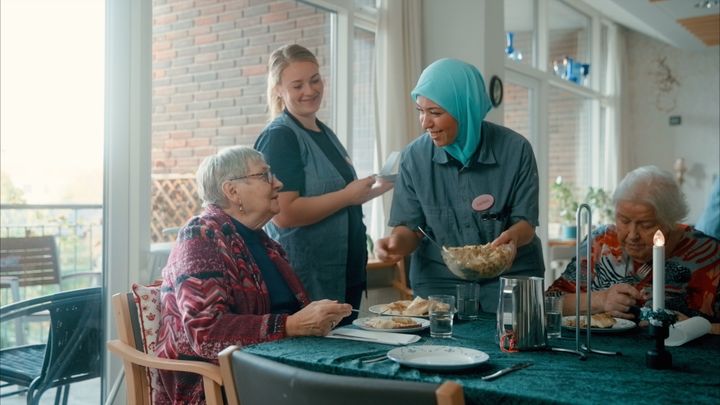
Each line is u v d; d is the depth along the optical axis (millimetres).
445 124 2039
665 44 8102
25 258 2371
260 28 3436
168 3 2914
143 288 1795
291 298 1897
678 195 1822
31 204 2377
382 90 3936
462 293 1855
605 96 7727
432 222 2164
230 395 1144
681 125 8055
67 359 2441
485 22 4148
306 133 2346
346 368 1264
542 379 1184
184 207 3002
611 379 1187
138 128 2596
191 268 1601
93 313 2525
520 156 2076
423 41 4340
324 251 2318
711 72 7879
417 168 2199
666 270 1889
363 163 4012
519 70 5531
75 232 2494
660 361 1271
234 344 1541
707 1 5578
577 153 7168
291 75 2293
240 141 3338
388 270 3748
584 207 1426
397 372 1230
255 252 1861
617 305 1786
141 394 1716
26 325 2365
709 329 1620
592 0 6820
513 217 2088
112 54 2527
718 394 1089
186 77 3006
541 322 1445
